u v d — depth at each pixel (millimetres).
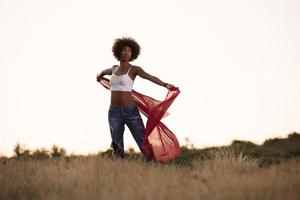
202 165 11688
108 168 10352
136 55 12438
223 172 10359
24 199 8773
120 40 12328
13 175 10383
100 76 12953
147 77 12344
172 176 9602
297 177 9609
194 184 8656
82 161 11305
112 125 12258
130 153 19234
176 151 12797
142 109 12797
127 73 12195
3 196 8945
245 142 20312
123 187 8484
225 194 7961
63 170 10320
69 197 8156
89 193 8109
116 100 12188
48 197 8406
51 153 18094
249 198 7773
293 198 7828
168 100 12594
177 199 7781
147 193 7852
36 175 10195
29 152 18125
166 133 12789
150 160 12594
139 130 12289
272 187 8531
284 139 20516
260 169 11227
